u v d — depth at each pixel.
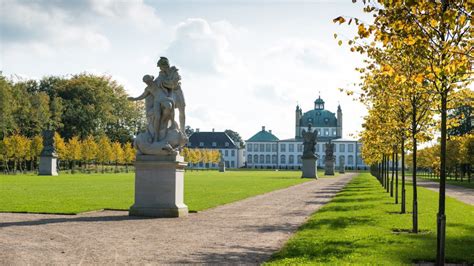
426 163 106.25
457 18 10.90
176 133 24.12
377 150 38.72
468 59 11.84
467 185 65.88
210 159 189.62
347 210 27.08
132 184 52.81
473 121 74.56
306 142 86.31
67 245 15.27
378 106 25.97
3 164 99.19
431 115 24.59
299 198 37.06
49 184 51.59
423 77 12.42
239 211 27.02
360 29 11.34
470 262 13.71
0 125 96.00
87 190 42.09
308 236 17.42
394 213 25.69
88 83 126.31
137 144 23.95
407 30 11.44
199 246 15.52
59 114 115.75
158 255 13.91
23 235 17.12
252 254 14.30
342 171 141.00
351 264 12.61
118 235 17.47
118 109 134.25
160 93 24.22
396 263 12.91
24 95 110.50
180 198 24.41
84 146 104.25
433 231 19.22
